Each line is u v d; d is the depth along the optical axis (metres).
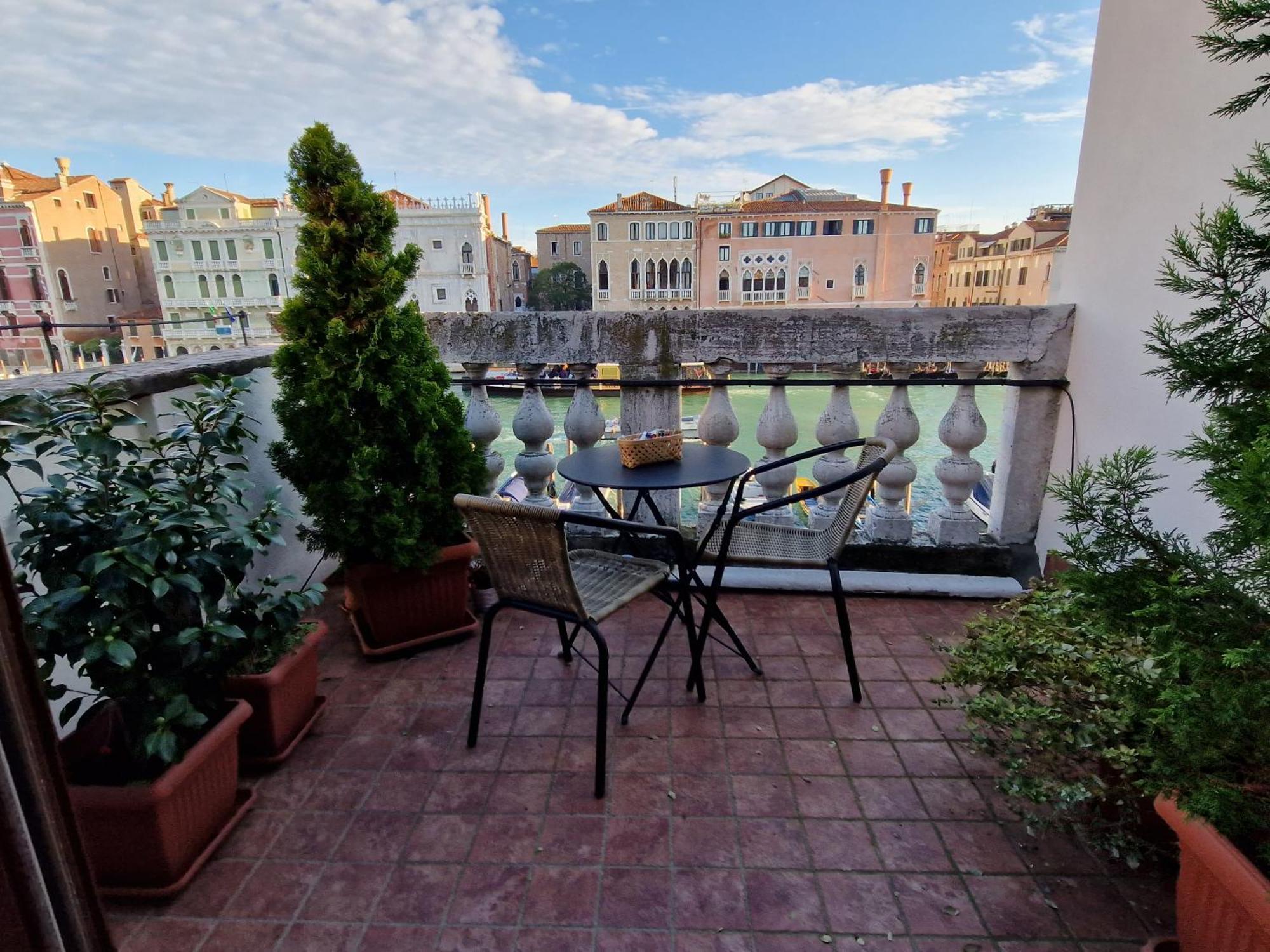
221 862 1.78
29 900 0.62
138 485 1.69
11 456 1.80
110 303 40.75
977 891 1.65
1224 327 1.27
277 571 3.13
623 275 45.72
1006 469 3.22
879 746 2.19
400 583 2.71
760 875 1.70
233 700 1.96
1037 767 1.73
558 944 1.52
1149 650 1.54
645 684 2.56
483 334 3.28
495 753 2.20
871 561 3.33
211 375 2.63
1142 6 2.61
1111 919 1.56
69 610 1.51
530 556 1.96
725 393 3.27
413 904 1.64
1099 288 2.86
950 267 58.97
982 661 1.89
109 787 1.58
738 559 2.44
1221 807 1.19
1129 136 2.67
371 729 2.32
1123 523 1.44
